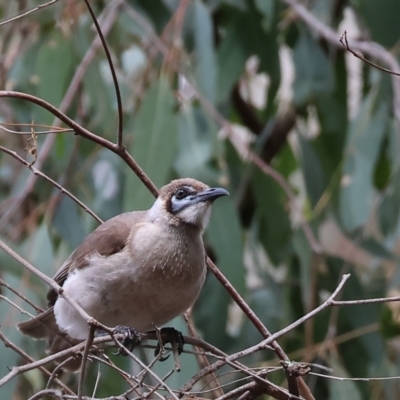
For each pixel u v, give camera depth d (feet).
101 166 35.14
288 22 37.45
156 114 31.37
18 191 35.29
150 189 22.41
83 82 34.47
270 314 35.04
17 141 37.01
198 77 33.47
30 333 27.55
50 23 36.14
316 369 33.30
